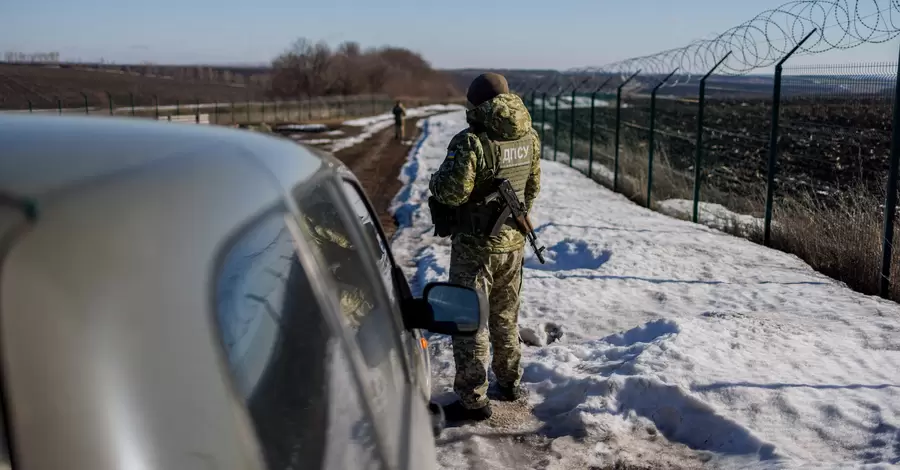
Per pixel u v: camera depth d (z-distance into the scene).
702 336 5.32
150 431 1.01
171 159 1.37
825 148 10.48
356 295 1.99
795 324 5.89
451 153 3.91
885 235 6.87
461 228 4.02
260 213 1.47
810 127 8.89
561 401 4.68
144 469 0.98
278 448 1.29
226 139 1.70
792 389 4.46
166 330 1.09
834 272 7.79
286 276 1.54
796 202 9.39
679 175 14.12
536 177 4.33
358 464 1.53
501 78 4.00
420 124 47.41
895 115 6.68
